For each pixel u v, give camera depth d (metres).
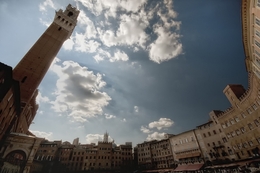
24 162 37.59
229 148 54.16
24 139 39.44
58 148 89.12
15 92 29.69
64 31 66.31
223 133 57.12
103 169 84.94
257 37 27.42
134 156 103.25
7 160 35.78
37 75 50.81
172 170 69.00
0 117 27.48
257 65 33.84
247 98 45.41
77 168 82.88
